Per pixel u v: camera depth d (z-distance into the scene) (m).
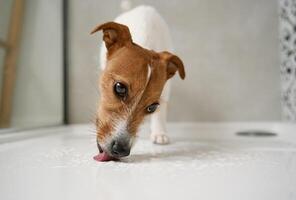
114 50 0.49
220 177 0.35
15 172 0.37
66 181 0.33
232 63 0.92
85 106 0.92
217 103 0.92
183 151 0.53
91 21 0.93
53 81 0.89
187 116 0.92
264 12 0.92
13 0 0.79
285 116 0.90
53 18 0.90
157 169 0.39
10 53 0.79
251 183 0.32
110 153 0.43
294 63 0.85
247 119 0.92
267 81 0.92
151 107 0.48
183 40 0.92
